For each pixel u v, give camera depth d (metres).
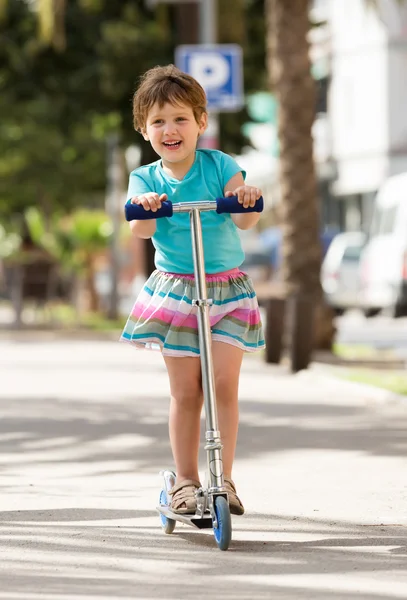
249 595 8.08
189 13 33.66
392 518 10.61
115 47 41.16
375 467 13.34
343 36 72.00
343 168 73.25
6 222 58.97
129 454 14.52
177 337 9.93
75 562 9.05
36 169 57.12
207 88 28.44
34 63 42.53
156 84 9.96
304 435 15.86
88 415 18.22
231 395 9.96
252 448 14.79
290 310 24.89
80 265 46.62
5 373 25.39
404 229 40.22
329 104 74.06
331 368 25.53
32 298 42.03
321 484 12.31
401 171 69.31
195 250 9.68
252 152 43.06
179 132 9.94
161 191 10.09
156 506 10.48
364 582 8.38
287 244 29.05
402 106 68.94
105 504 11.37
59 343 35.47
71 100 42.59
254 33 41.62
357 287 49.91
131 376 24.56
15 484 12.52
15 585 8.41
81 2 39.28
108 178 57.81
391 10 67.94
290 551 9.36
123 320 48.31
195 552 9.34
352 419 17.39
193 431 10.12
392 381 21.86
